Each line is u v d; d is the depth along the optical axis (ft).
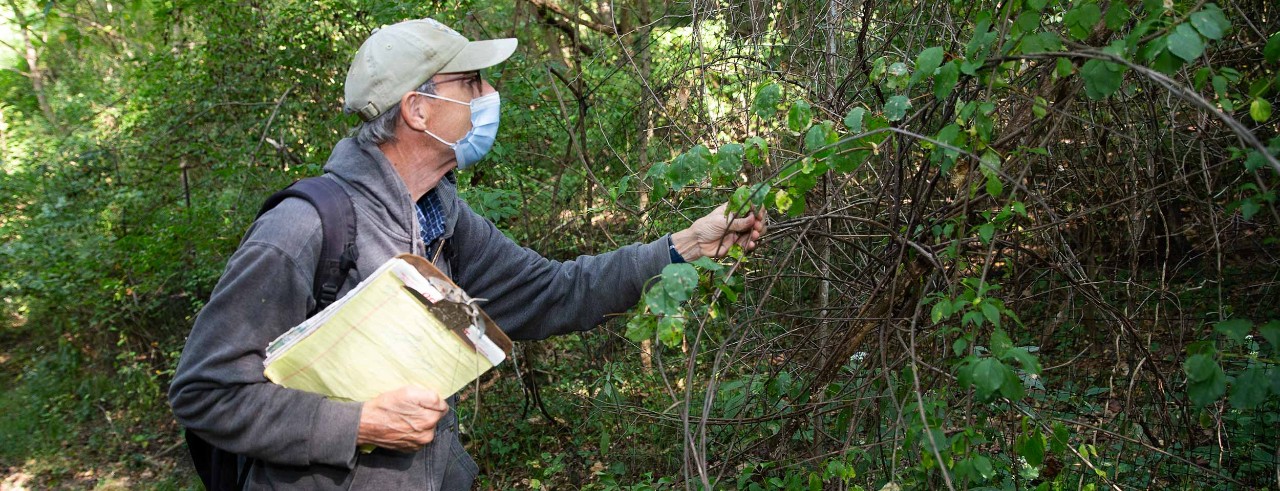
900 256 5.43
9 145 25.89
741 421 6.82
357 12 16.11
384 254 5.46
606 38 17.13
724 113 9.55
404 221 5.57
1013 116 5.71
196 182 20.31
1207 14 3.99
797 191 5.10
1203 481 6.81
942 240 5.72
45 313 24.44
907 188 6.30
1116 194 7.17
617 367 11.91
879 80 5.92
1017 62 5.21
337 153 5.69
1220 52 5.71
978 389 4.66
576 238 13.80
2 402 21.48
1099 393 7.88
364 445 5.21
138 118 20.61
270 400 5.07
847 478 5.71
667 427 11.21
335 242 5.30
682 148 8.84
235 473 5.62
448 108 5.73
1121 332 6.85
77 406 20.89
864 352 7.32
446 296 5.17
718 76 9.11
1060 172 7.20
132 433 19.27
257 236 5.18
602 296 6.35
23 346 25.71
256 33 17.31
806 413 6.70
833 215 5.94
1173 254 8.34
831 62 7.86
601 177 13.37
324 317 5.11
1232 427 7.38
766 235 6.36
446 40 5.72
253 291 5.07
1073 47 4.71
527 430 14.64
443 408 5.21
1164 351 7.31
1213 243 6.89
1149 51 4.08
